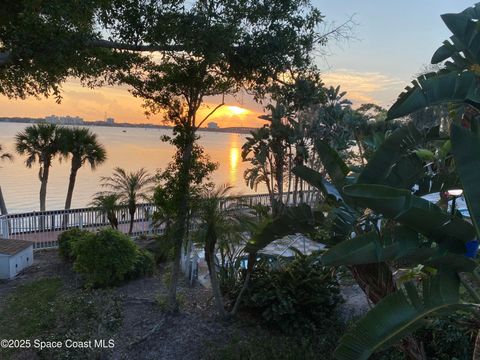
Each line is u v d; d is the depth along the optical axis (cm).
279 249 1012
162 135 724
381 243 355
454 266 351
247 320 729
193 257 960
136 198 1420
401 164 425
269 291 721
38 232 1385
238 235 716
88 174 3819
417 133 425
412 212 335
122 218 1455
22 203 2569
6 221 1303
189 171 713
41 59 636
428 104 356
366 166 431
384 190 338
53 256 1188
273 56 724
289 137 1166
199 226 710
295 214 520
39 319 661
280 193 1282
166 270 1039
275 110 1127
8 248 1033
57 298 817
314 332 681
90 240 937
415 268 559
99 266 909
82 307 627
